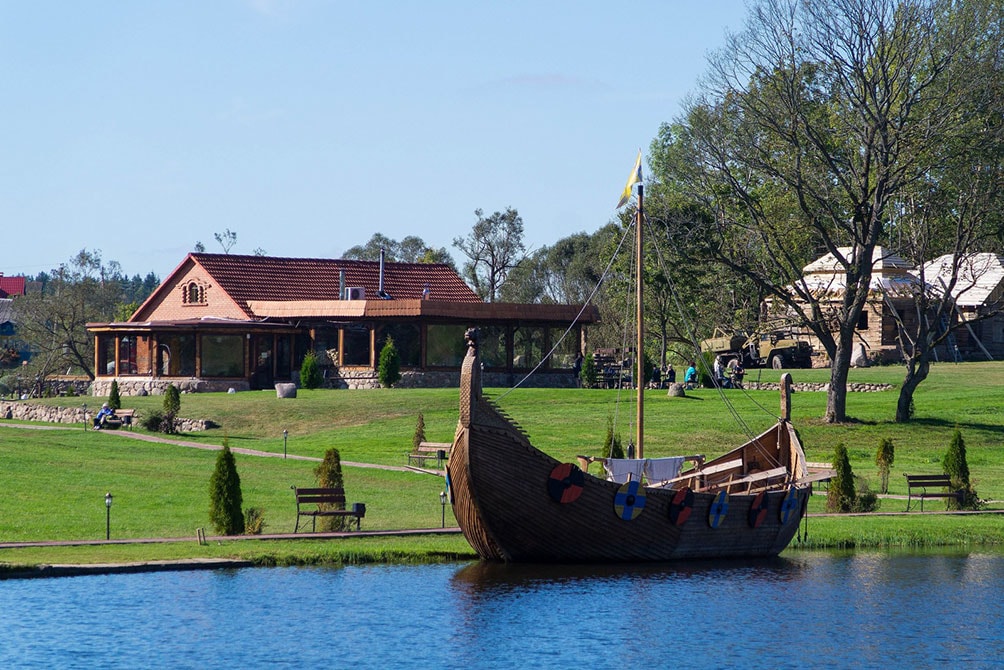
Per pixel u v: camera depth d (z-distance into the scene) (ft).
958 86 198.49
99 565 104.12
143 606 94.84
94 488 147.23
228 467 121.08
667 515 115.65
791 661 86.28
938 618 97.76
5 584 100.07
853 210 215.72
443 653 86.07
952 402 234.58
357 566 111.24
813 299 219.61
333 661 83.61
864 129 203.10
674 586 107.55
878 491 164.55
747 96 207.41
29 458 169.17
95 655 83.10
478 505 108.99
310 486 152.25
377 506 140.67
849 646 89.81
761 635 92.27
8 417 254.27
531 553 113.50
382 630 90.99
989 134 201.67
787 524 126.11
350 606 96.78
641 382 136.87
